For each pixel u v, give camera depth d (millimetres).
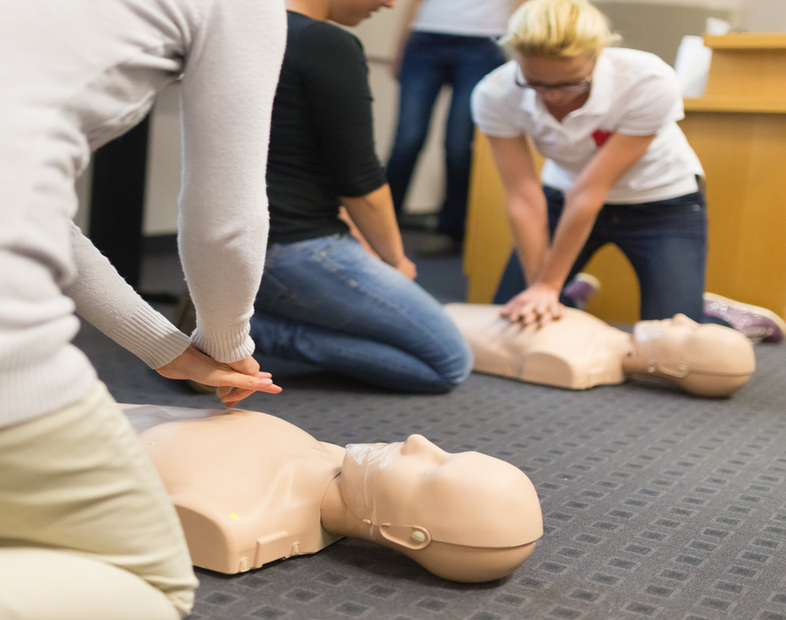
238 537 862
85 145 593
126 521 627
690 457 1376
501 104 1950
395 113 4672
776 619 841
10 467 568
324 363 1710
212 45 646
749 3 4156
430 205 5180
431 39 3371
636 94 1803
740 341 1743
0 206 533
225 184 681
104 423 607
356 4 1633
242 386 898
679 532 1058
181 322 1558
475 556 837
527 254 2031
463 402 1662
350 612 811
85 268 846
